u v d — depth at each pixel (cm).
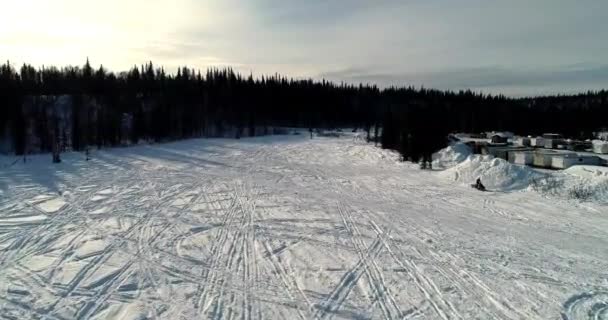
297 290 919
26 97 5422
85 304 824
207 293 891
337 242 1303
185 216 1609
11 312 782
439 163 3447
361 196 2111
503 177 2381
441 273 1046
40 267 1027
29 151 4212
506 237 1391
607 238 1393
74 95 5984
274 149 4853
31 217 1543
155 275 989
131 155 3888
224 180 2558
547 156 3284
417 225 1536
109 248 1191
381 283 972
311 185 2444
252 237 1340
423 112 3909
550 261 1156
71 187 2183
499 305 866
